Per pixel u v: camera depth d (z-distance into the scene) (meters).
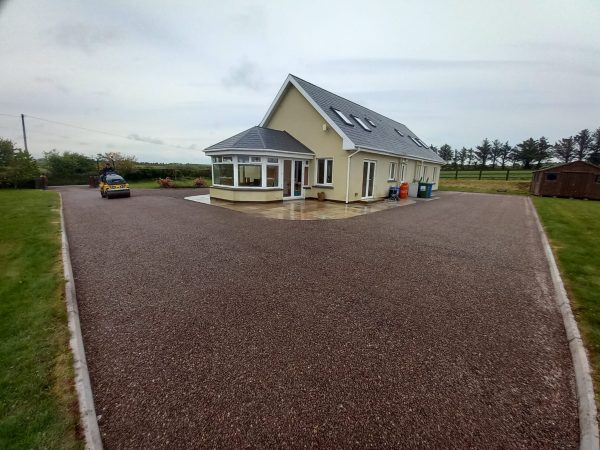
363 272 5.07
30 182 25.58
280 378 2.47
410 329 3.29
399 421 2.06
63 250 5.88
